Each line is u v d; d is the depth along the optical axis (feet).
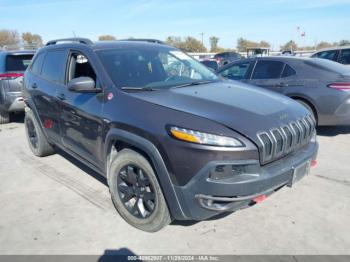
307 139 9.72
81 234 9.59
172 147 7.91
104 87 10.23
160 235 9.39
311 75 18.01
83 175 13.85
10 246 9.11
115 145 10.00
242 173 7.82
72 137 12.07
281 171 8.30
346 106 16.97
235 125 7.99
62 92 12.30
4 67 21.97
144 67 11.43
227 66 22.41
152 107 8.83
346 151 15.98
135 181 9.39
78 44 12.43
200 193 7.83
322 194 11.51
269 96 10.55
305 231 9.37
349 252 8.45
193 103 8.97
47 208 11.14
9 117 24.44
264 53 94.63
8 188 12.84
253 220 10.00
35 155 16.65
